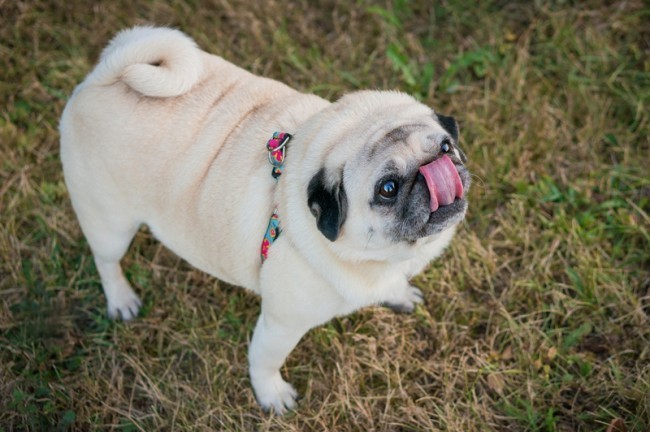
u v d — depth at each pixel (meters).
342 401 0.96
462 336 1.01
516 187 1.11
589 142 1.14
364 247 0.77
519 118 1.18
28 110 1.19
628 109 1.17
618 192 1.09
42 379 0.98
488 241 1.07
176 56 0.84
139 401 0.99
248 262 0.85
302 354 1.01
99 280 1.06
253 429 0.96
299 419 0.96
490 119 1.17
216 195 0.83
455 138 0.81
